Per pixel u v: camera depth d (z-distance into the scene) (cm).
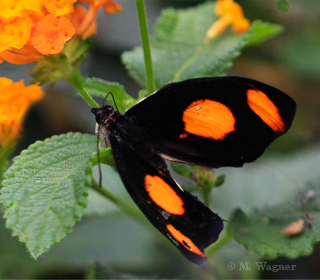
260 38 36
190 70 35
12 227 29
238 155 31
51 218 29
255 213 33
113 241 38
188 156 31
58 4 30
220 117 30
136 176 30
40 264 38
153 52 36
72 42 31
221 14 36
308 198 33
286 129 30
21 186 30
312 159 38
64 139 31
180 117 31
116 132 30
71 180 30
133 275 36
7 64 45
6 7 30
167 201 30
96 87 33
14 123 32
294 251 31
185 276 37
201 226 30
